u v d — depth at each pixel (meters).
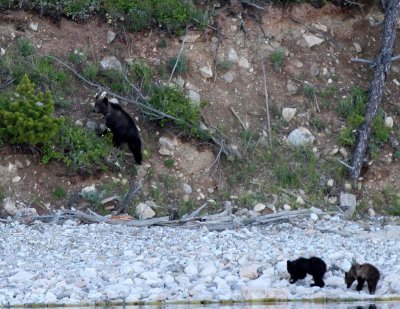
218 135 62.84
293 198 61.12
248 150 63.00
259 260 46.84
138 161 59.91
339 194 62.00
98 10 66.25
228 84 65.62
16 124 56.81
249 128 64.06
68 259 46.97
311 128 65.06
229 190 61.12
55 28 65.19
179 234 52.78
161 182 60.38
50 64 63.38
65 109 61.44
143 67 64.25
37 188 57.69
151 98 62.81
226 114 64.31
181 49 65.38
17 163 57.94
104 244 49.81
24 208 56.66
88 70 63.47
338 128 65.25
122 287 42.28
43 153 58.38
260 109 65.25
